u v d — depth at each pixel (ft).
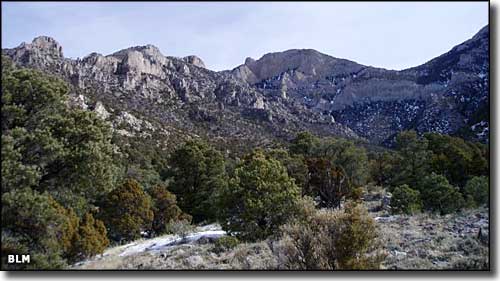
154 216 97.45
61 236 49.55
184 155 123.95
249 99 443.32
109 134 57.06
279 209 64.44
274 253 45.83
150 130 289.12
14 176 42.22
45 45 374.84
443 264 40.57
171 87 421.18
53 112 51.72
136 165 168.14
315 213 42.04
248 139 336.49
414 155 124.57
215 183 117.91
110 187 56.44
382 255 36.83
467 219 60.85
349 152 155.84
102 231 63.00
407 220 64.49
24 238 44.01
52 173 50.65
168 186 127.03
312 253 36.91
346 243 36.11
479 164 114.11
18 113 46.68
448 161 118.93
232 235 66.49
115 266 46.39
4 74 48.01
